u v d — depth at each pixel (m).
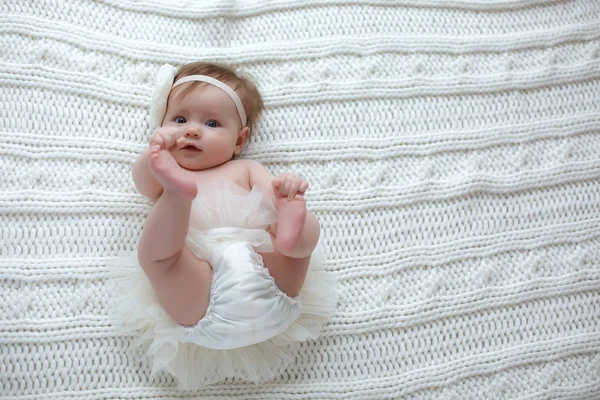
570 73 1.62
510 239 1.50
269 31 1.55
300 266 1.26
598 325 1.49
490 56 1.62
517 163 1.55
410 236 1.47
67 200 1.36
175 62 1.49
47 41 1.42
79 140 1.40
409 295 1.44
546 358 1.44
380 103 1.54
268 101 1.49
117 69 1.46
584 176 1.56
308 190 1.46
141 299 1.27
